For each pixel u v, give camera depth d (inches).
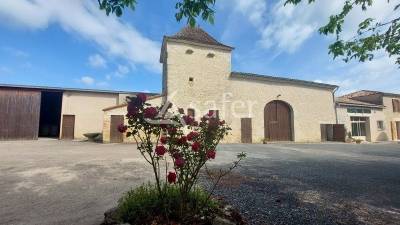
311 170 272.1
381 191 190.1
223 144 636.1
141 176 220.8
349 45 178.9
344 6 170.7
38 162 289.0
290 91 781.9
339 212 143.7
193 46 690.8
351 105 866.1
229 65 717.9
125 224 99.5
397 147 606.9
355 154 445.1
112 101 754.2
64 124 705.6
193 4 127.5
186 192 106.0
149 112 100.1
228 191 176.7
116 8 119.0
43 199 157.1
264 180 217.0
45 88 679.7
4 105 642.8
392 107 977.5
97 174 227.6
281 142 730.2
